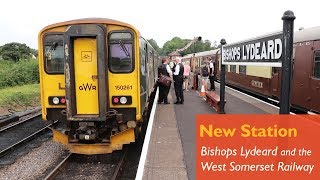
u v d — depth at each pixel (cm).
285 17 424
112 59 780
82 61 752
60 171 770
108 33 773
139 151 907
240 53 670
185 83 1867
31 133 1191
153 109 1157
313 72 1093
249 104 1348
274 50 475
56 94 796
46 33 787
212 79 1841
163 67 1393
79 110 765
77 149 784
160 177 576
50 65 795
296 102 1233
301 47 1188
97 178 729
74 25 747
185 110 1222
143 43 921
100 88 741
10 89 2519
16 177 754
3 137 1132
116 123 802
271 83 1480
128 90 784
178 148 742
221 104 1034
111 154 882
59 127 1223
